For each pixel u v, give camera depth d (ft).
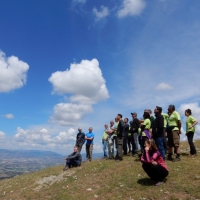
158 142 40.37
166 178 33.01
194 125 44.09
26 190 40.96
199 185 28.99
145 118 46.57
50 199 34.24
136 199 28.53
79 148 60.29
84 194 33.12
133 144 53.06
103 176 40.01
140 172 38.27
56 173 49.57
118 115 51.34
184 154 47.73
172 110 43.04
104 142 63.67
